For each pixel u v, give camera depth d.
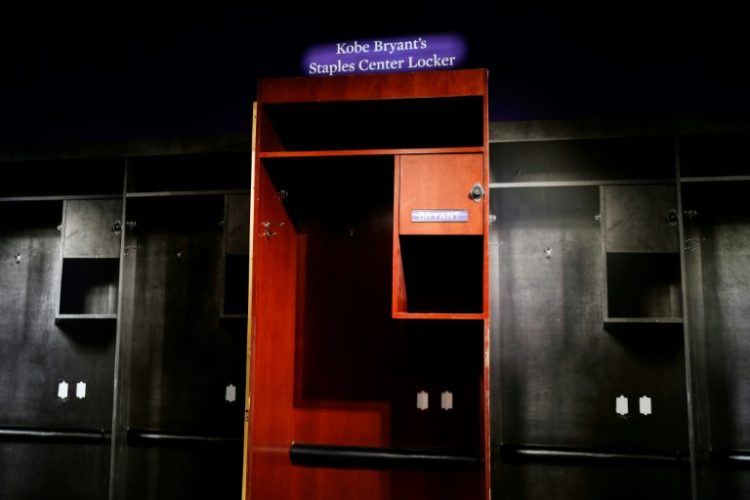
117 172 3.62
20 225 3.71
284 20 3.58
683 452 2.92
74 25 3.75
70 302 3.53
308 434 3.00
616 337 3.06
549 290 3.14
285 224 2.96
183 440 3.27
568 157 3.20
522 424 3.07
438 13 3.44
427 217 2.49
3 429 3.50
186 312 3.43
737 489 2.91
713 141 2.98
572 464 2.98
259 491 2.56
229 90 3.58
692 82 3.19
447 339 2.99
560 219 3.18
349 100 2.61
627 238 2.93
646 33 3.25
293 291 3.08
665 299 3.06
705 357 3.00
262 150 2.63
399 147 3.12
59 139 3.70
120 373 3.24
